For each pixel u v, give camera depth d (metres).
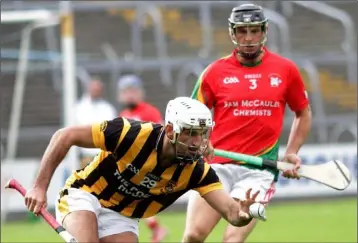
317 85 56.47
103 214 19.41
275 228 39.38
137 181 18.39
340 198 51.75
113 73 55.66
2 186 47.69
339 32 64.44
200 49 62.31
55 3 55.47
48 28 60.00
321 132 55.47
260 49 22.92
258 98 23.00
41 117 57.81
